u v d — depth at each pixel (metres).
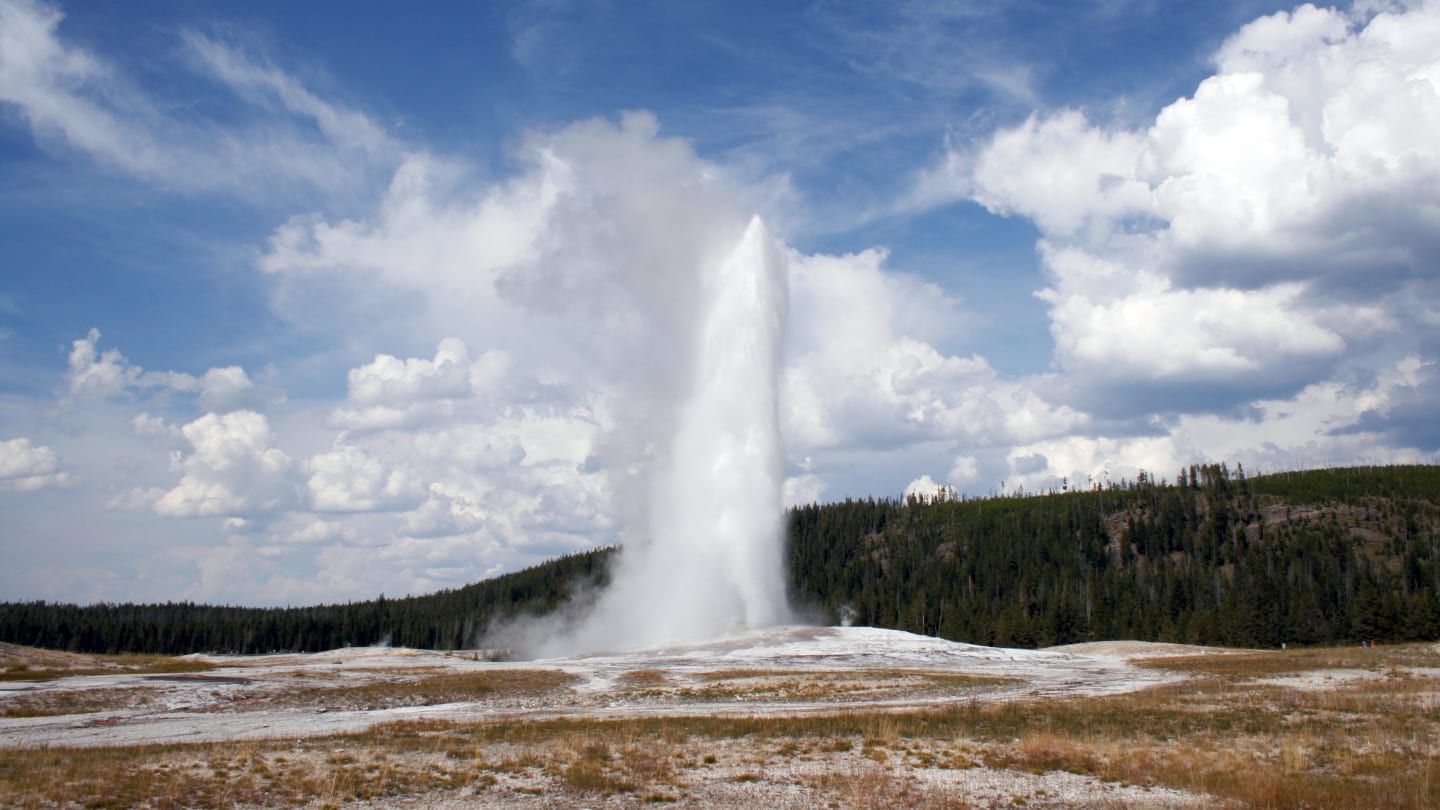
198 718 32.06
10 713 31.98
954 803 18.22
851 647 61.03
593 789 19.23
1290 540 140.38
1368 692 32.94
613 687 41.62
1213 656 57.12
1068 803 18.36
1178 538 151.50
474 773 20.47
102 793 17.59
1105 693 37.03
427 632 151.25
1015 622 105.94
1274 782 19.03
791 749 23.56
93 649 146.38
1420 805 17.45
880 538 178.38
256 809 17.28
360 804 17.86
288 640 153.12
